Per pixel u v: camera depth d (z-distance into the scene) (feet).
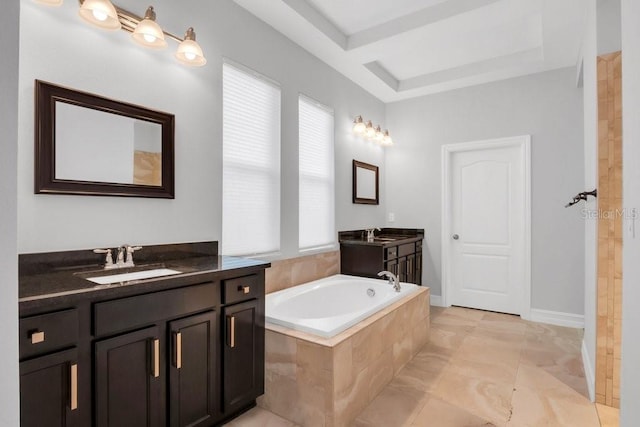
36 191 5.18
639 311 3.23
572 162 11.69
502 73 12.32
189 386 5.42
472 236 13.82
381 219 15.08
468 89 13.55
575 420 6.48
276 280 9.52
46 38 5.32
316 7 9.22
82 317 4.26
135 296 4.75
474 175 13.75
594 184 7.47
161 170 6.76
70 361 4.13
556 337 10.64
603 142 6.98
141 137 6.47
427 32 9.59
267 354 6.91
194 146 7.41
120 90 6.18
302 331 6.72
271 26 9.34
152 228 6.68
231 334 6.04
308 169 10.94
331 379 6.04
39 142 5.20
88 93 5.73
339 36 10.32
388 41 10.05
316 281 10.68
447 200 14.02
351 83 12.95
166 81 6.89
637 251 3.33
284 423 6.44
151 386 4.92
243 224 8.68
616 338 6.88
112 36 6.09
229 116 8.33
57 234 5.45
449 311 13.44
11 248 1.82
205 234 7.64
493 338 10.61
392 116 15.31
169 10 6.92
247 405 6.85
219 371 5.95
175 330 5.19
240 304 6.28
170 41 6.94
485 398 7.25
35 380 3.87
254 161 8.97
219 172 7.93
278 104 9.61
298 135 10.30
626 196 3.86
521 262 12.78
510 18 8.84
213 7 7.80
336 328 6.63
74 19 5.63
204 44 7.60
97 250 5.82
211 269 5.93
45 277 5.04
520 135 12.54
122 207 6.25
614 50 6.88
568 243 11.76
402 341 8.65
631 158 3.61
